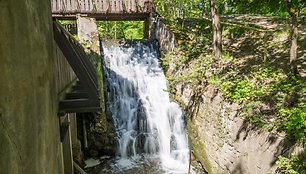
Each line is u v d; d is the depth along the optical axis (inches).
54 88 158.4
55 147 149.1
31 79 108.1
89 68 265.4
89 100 185.9
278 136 213.2
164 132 439.5
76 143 372.8
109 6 613.9
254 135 238.8
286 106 248.2
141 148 434.9
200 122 353.7
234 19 644.1
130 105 482.6
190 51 481.1
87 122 417.4
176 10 765.3
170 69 500.4
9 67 86.9
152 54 585.9
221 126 297.1
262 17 634.8
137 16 653.3
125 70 536.7
